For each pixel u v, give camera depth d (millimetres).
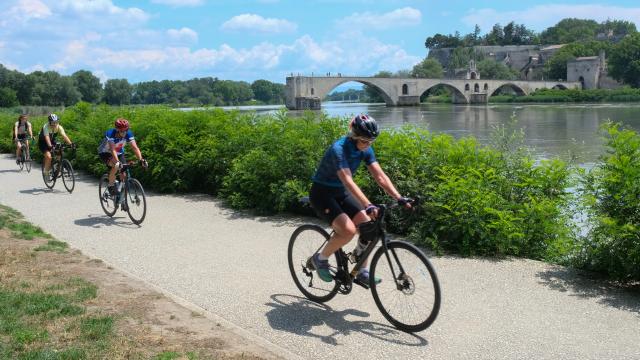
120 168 9172
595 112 71750
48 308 4852
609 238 5961
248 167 9586
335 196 4883
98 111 16766
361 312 5125
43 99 131250
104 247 7523
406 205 4598
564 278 5973
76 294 5246
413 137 8562
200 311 5043
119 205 9516
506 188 7441
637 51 142000
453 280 5941
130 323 4605
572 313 5031
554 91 139000
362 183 7992
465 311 5102
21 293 5211
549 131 41906
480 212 6828
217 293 5668
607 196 5977
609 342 4438
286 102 113812
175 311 4934
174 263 6742
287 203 9312
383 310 4871
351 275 4996
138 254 7164
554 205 6992
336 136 9445
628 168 5730
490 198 6945
